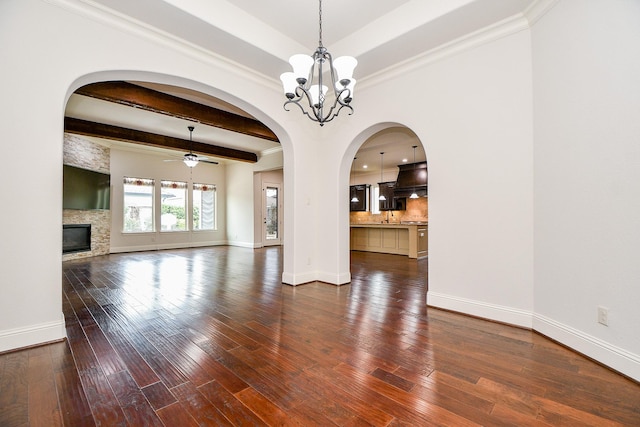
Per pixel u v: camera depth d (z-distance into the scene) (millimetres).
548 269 2264
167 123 5699
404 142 6453
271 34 3016
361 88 3648
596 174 1878
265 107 3619
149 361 1913
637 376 1645
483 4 2314
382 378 1716
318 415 1399
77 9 2275
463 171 2811
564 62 2102
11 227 2020
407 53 3012
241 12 2773
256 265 5738
